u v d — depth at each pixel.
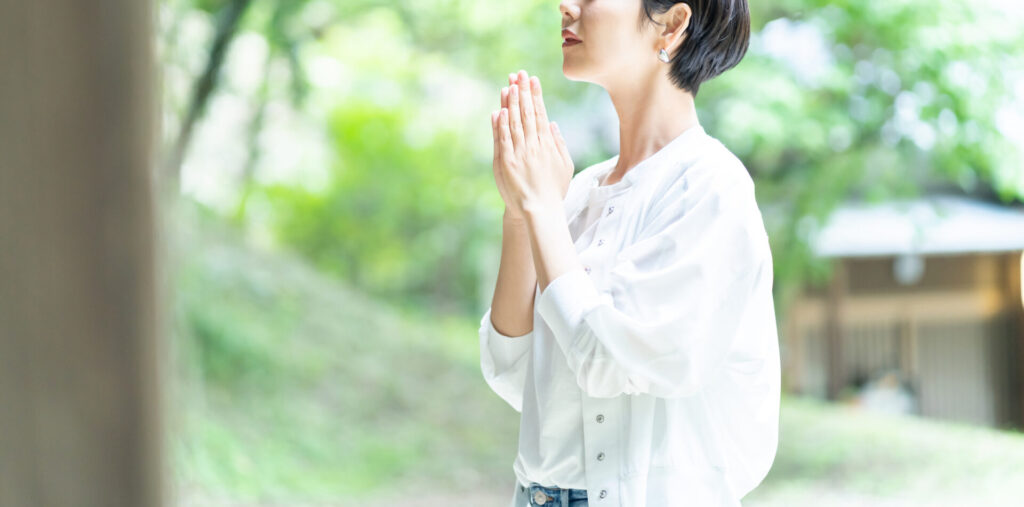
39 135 0.81
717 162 1.46
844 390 12.05
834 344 12.09
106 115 0.82
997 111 8.18
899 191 9.26
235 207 12.85
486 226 14.39
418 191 14.67
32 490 0.82
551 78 10.74
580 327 1.34
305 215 15.12
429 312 14.77
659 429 1.44
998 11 8.27
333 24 10.37
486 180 13.95
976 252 11.88
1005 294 12.33
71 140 0.81
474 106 13.35
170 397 0.87
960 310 12.31
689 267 1.36
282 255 11.49
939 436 8.62
